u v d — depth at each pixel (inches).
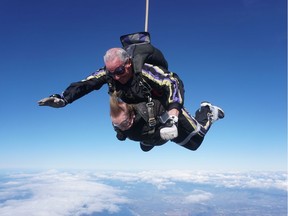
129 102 163.8
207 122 207.3
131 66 154.2
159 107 162.6
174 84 153.9
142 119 165.2
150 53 160.2
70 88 163.9
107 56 148.6
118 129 176.1
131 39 167.6
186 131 192.9
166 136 139.3
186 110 190.5
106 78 163.6
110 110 158.1
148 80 156.6
